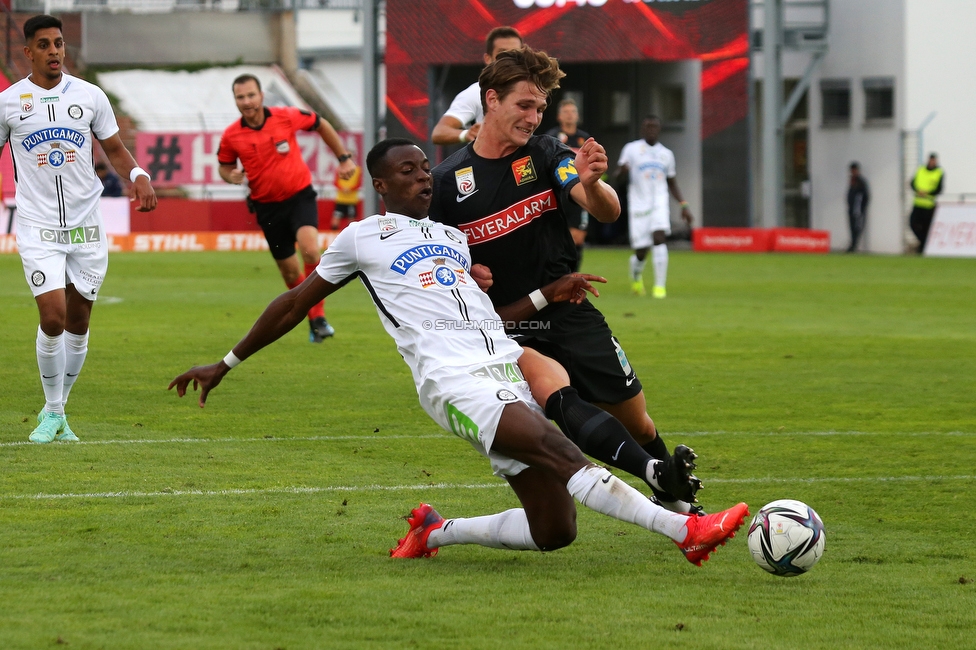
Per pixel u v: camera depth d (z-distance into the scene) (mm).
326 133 40844
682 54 97625
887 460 23844
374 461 23359
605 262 86750
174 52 128625
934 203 94000
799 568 15492
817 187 104188
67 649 12617
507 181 17906
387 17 103688
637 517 15180
